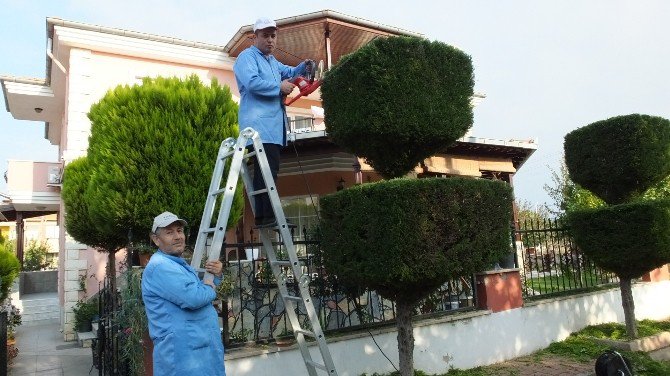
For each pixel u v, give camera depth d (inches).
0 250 433.7
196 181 245.8
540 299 309.0
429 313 263.7
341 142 203.0
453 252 175.0
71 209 359.6
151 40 506.0
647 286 376.8
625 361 164.4
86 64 482.3
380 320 253.9
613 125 304.3
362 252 177.3
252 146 183.5
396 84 181.3
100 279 464.8
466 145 462.0
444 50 195.2
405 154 198.5
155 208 237.1
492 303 277.1
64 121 566.9
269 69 187.3
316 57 537.3
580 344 291.4
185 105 254.7
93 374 298.8
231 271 219.0
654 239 273.1
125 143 242.8
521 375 242.5
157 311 130.7
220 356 136.3
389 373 231.3
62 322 504.4
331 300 241.0
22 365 332.8
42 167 590.2
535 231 325.1
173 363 126.5
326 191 487.8
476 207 184.9
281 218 167.8
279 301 236.8
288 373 205.5
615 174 302.0
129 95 256.2
